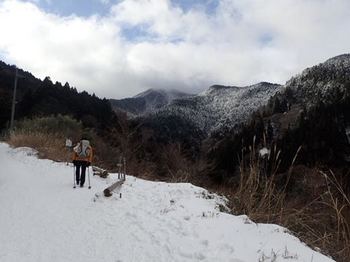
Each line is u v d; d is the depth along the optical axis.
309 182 9.32
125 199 10.55
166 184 12.70
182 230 7.77
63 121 32.34
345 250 7.30
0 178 14.02
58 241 7.23
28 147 22.33
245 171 10.23
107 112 56.75
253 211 9.23
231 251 6.66
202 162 19.41
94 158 19.38
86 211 9.37
